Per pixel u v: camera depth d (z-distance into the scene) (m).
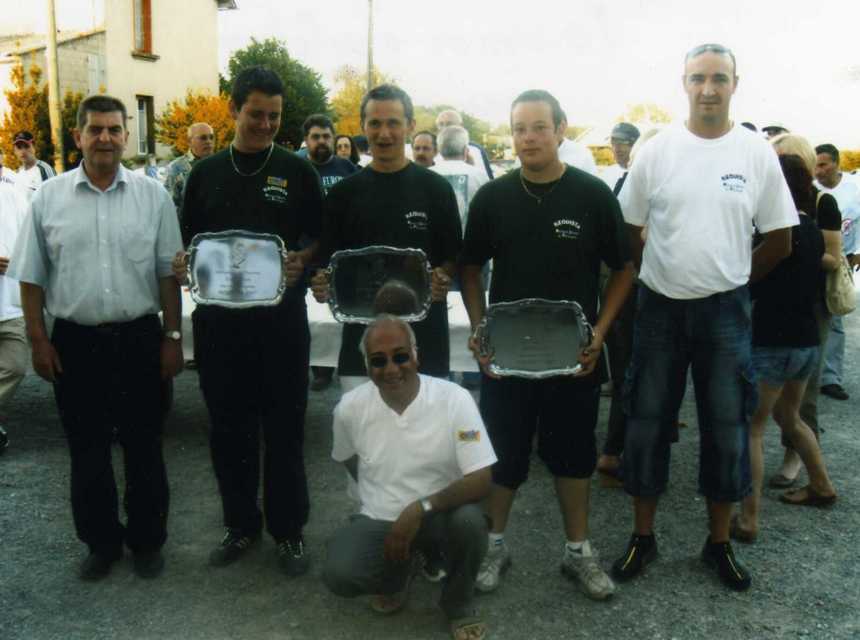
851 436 5.64
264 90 3.33
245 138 3.42
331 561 3.09
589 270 3.36
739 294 3.42
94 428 3.49
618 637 3.19
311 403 6.25
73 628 3.21
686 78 3.37
